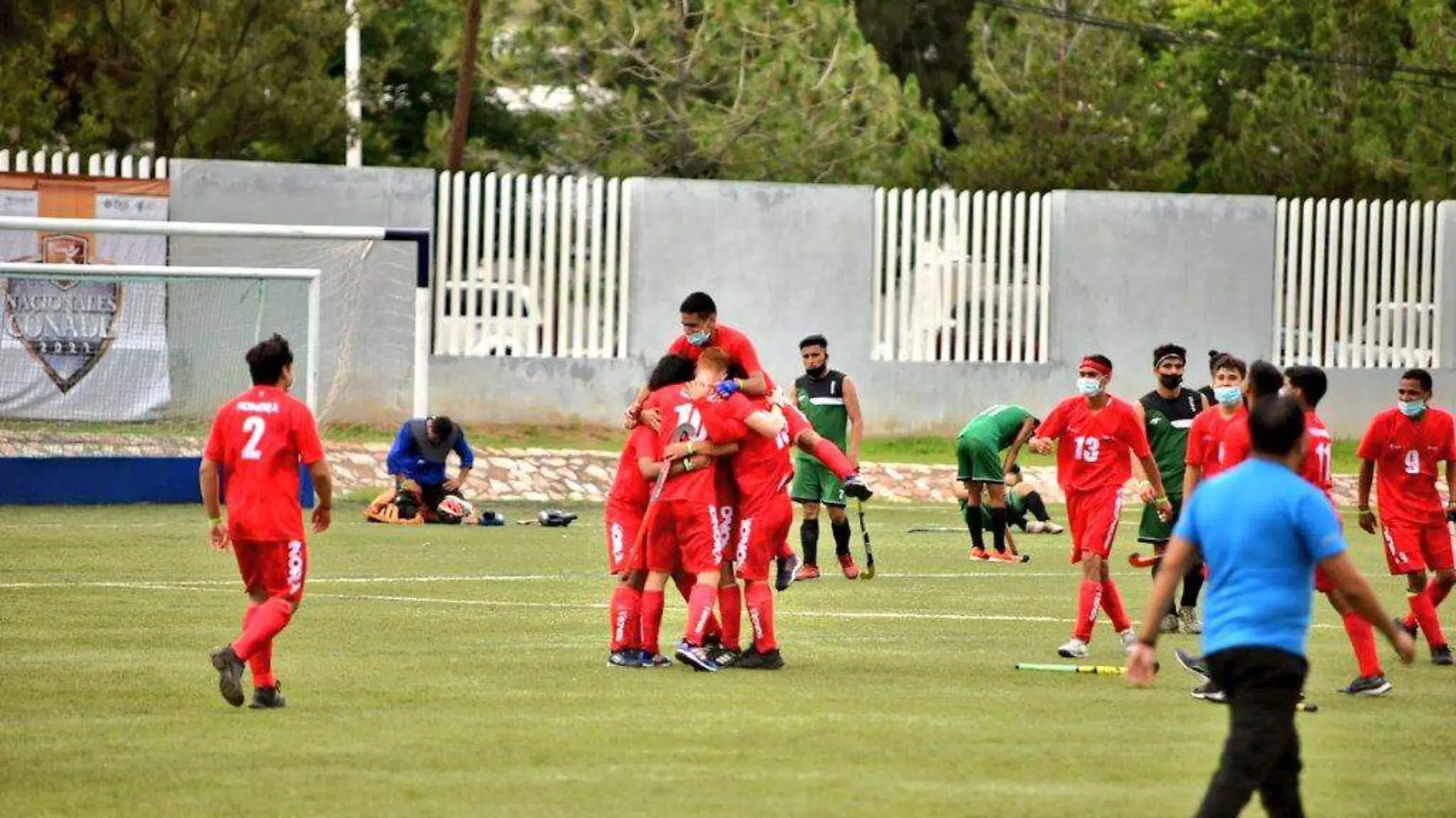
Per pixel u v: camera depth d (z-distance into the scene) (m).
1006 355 114.12
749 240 110.81
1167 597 27.05
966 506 72.88
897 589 61.78
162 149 121.12
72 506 85.94
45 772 31.72
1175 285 115.00
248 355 38.53
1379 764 33.94
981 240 113.81
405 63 161.25
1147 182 141.12
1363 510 49.00
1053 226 114.44
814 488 64.75
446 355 107.00
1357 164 142.75
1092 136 142.00
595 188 109.38
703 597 43.28
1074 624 53.41
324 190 105.38
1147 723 37.28
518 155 151.00
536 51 130.75
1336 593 41.97
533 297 108.69
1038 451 47.38
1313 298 116.56
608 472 98.56
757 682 41.94
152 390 93.06
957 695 40.41
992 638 50.19
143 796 30.00
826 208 111.56
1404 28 151.12
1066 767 32.84
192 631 48.84
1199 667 40.25
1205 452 47.16
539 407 108.31
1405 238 117.12
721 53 132.00
